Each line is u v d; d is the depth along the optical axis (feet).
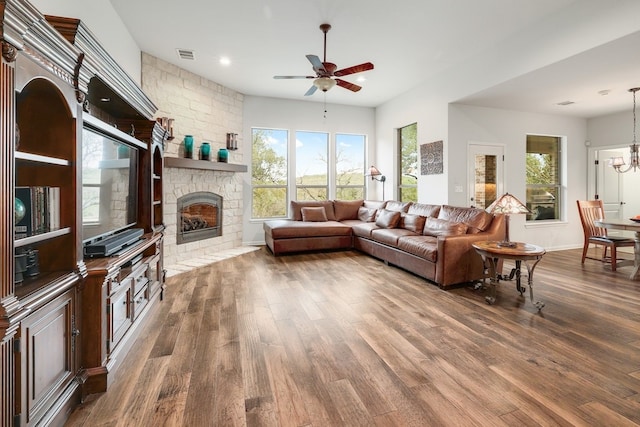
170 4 10.84
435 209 15.75
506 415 5.16
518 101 16.53
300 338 7.89
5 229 3.70
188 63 15.85
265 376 6.27
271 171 22.08
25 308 3.95
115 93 7.22
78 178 5.39
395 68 16.60
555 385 5.95
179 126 16.40
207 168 17.12
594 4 10.28
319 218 20.29
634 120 17.95
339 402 5.49
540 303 9.87
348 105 23.49
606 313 9.48
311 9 11.17
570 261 16.46
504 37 13.29
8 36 3.62
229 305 10.14
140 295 8.35
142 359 6.89
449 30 12.66
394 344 7.58
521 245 10.86
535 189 19.77
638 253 13.16
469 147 17.38
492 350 7.29
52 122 5.21
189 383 6.03
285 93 20.71
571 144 19.97
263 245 21.12
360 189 24.43
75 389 5.29
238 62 15.71
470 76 15.23
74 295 5.37
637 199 21.18
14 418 3.94
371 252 17.10
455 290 11.75
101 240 7.09
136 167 9.46
